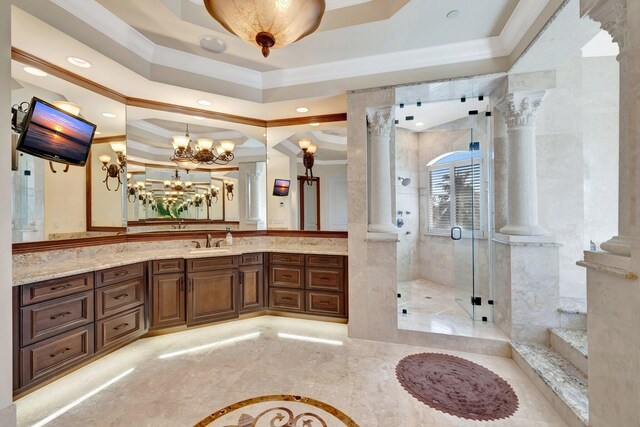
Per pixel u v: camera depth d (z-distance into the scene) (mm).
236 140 3479
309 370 2141
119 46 2168
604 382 1299
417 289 3906
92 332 2107
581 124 2623
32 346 1743
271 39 1535
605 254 1290
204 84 2678
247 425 1563
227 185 3443
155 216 3072
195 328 2955
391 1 2012
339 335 2797
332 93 2756
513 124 2434
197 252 2883
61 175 2342
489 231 2842
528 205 2391
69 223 2400
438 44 2393
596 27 1766
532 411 1685
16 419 1568
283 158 3547
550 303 2299
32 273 1842
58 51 2006
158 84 2514
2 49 1473
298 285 3104
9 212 1511
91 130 2492
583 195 2695
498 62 2336
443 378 2033
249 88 2900
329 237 3436
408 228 3926
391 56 2549
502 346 2359
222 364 2232
